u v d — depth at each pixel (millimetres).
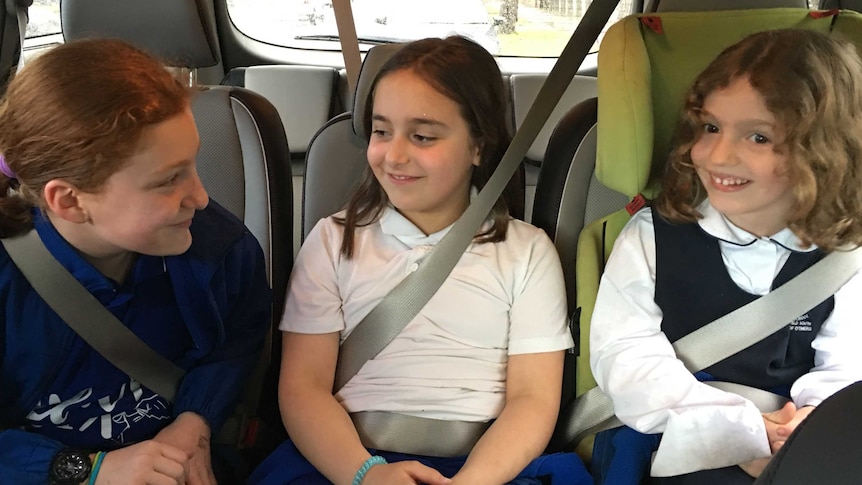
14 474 1005
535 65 2590
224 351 1196
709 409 1080
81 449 1049
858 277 1165
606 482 1136
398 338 1250
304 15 2703
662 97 1200
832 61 1051
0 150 927
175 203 947
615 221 1287
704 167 1097
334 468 1126
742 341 1168
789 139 1033
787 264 1161
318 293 1264
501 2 2561
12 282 1017
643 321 1193
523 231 1301
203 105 1374
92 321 1042
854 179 1081
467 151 1229
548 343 1244
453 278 1247
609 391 1179
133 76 915
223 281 1145
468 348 1252
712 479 1134
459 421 1207
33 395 1055
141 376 1104
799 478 531
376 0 2557
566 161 1338
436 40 1227
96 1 1720
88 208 931
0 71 1555
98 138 873
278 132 1402
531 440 1163
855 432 531
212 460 1206
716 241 1169
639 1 2342
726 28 1212
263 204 1368
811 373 1156
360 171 1423
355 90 1382
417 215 1286
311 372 1235
